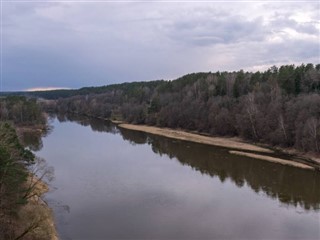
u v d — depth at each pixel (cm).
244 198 4588
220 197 4616
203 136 10100
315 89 9112
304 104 7781
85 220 3809
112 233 3478
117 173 5794
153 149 8188
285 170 6125
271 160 6844
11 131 4062
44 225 3300
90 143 9075
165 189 4928
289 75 9881
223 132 9862
